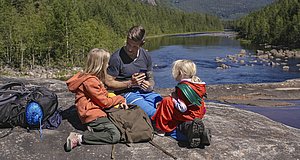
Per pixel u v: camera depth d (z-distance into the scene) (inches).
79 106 197.9
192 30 7426.2
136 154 189.0
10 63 1904.5
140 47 225.9
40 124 199.5
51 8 2527.1
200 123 185.9
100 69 198.4
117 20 4151.1
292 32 3526.1
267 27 4146.2
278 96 948.0
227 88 1022.4
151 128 201.2
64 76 1642.5
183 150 195.3
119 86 217.3
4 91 207.9
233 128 233.9
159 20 6574.8
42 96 202.7
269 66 1891.0
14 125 204.2
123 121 197.5
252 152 202.2
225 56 2357.3
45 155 186.2
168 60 2081.7
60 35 2042.3
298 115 786.8
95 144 193.8
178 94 196.4
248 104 875.4
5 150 187.3
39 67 1861.5
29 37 1980.8
